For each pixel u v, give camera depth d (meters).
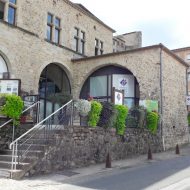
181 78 21.42
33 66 18.05
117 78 20.31
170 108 19.25
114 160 13.52
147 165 12.44
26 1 17.91
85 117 12.41
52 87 20.73
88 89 21.23
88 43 22.97
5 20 16.55
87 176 9.91
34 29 18.31
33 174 9.53
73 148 11.38
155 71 18.28
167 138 18.59
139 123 15.77
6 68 16.67
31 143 10.85
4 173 9.15
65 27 20.89
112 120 13.47
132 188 8.12
